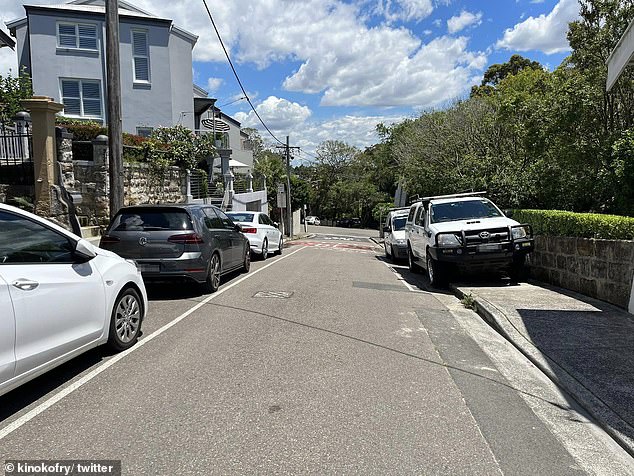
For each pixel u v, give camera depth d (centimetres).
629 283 815
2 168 1269
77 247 515
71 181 1312
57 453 370
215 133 2816
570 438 413
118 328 600
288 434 403
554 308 833
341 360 589
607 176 1090
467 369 572
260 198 3116
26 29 2584
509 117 1625
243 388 496
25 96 1777
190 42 2770
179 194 2003
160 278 910
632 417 441
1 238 438
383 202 6406
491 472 357
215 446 382
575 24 1332
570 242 1006
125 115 2566
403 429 418
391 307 909
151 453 371
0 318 399
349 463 362
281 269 1437
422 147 2688
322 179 8325
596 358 592
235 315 805
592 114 1267
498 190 1666
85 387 496
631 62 787
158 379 518
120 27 2527
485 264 1090
